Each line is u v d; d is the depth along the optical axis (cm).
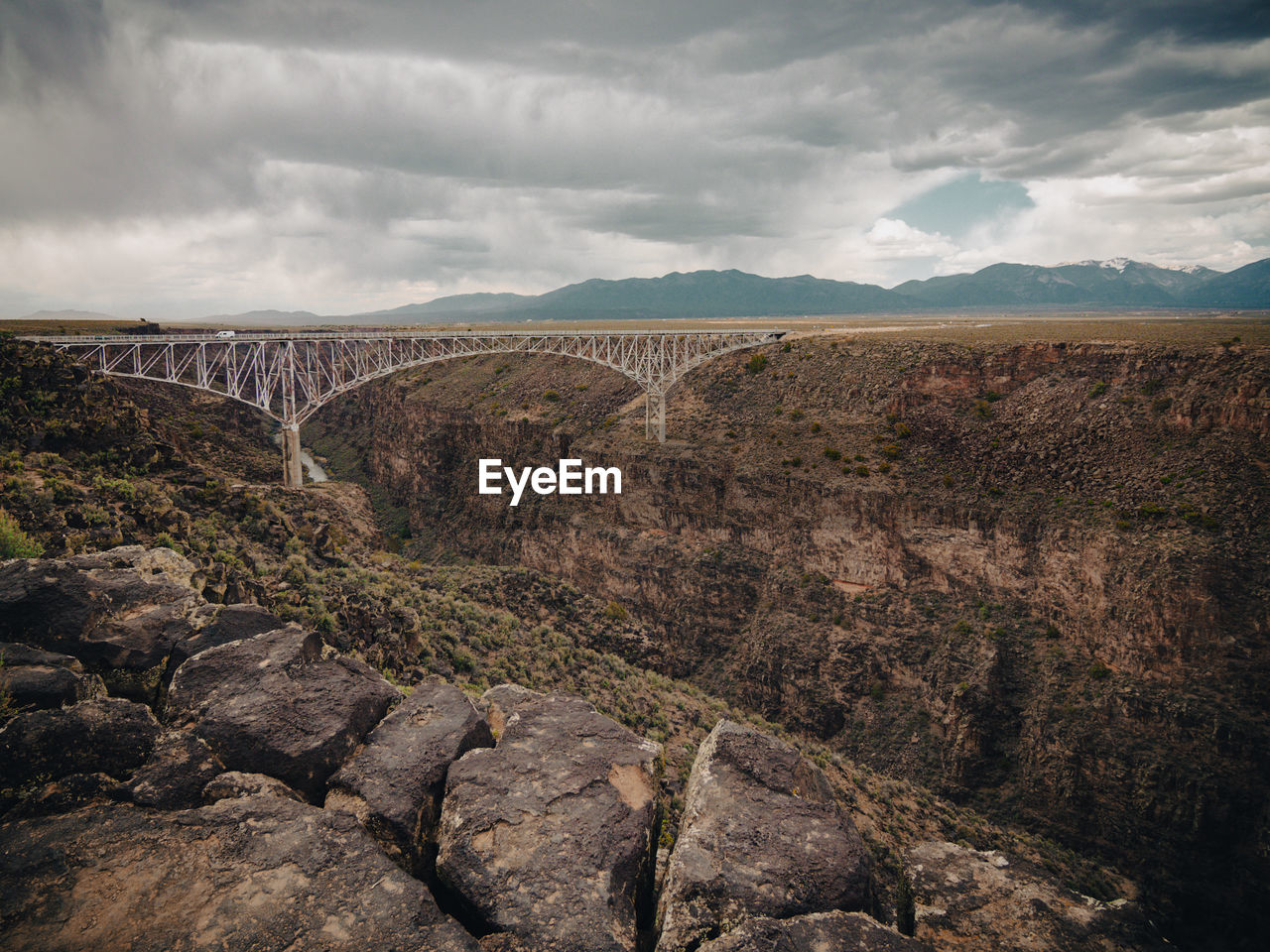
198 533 2911
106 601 934
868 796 3234
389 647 2483
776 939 539
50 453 3291
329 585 2911
